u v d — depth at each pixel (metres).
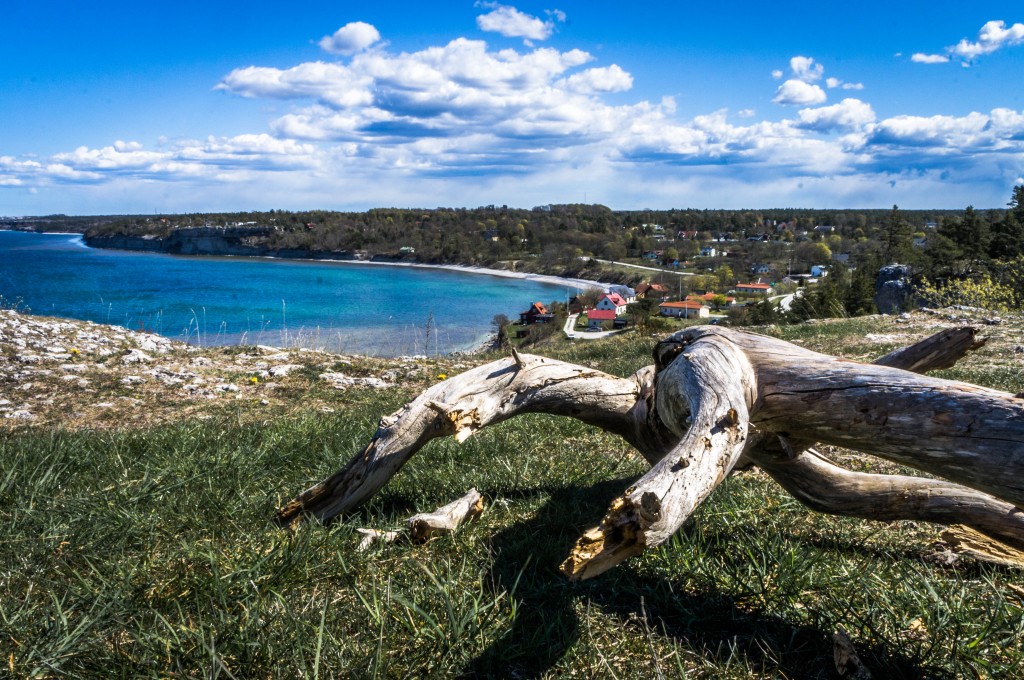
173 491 4.48
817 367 3.23
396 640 2.72
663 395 3.81
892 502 3.58
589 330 77.06
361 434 6.45
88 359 13.07
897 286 33.78
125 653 2.57
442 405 4.13
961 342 3.92
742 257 164.88
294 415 8.82
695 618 2.92
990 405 2.66
